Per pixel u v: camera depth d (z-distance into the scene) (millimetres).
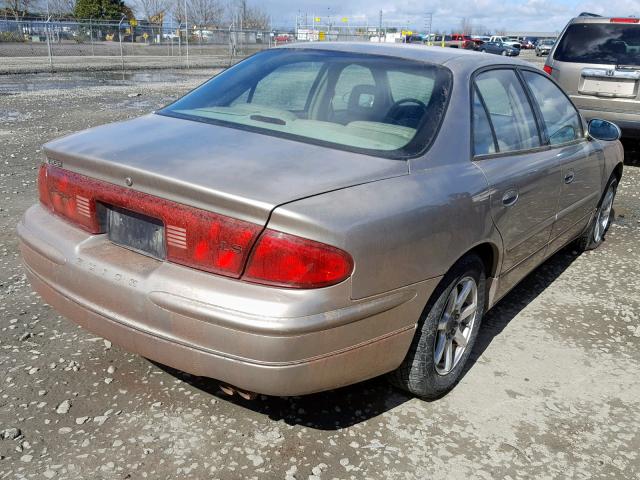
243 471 2488
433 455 2660
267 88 3336
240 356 2234
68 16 56688
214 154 2572
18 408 2781
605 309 4285
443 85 3127
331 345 2309
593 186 4727
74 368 3113
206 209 2299
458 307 3023
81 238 2641
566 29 9195
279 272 2201
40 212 2920
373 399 3029
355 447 2672
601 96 8812
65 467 2449
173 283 2322
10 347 3279
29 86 17062
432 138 2883
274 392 2291
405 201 2504
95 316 2545
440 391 3049
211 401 2912
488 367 3416
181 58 31781
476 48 53969
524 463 2652
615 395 3225
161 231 2443
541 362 3508
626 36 8688
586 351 3672
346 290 2283
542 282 4730
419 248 2533
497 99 3443
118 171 2496
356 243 2268
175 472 2461
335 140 2801
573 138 4402
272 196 2236
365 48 3508
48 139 9164
